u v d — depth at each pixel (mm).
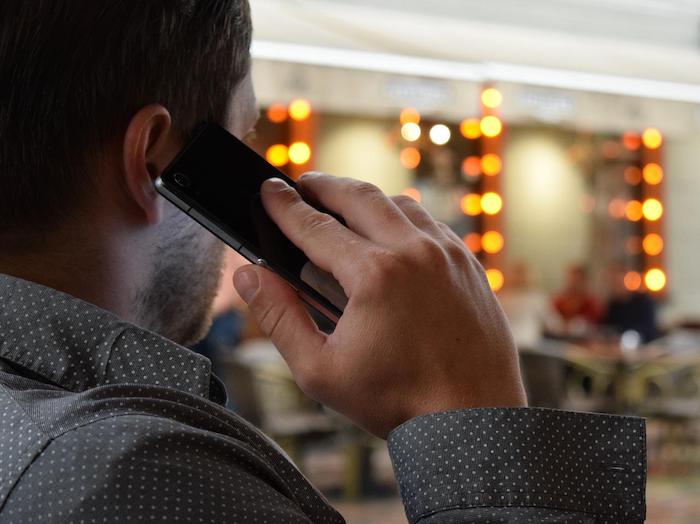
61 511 523
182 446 555
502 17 6676
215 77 727
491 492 634
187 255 744
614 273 10070
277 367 6004
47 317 643
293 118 10484
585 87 7180
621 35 7074
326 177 741
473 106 6734
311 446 6984
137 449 540
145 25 675
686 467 6988
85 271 685
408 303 662
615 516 641
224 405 737
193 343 788
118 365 634
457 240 724
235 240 723
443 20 6449
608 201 12203
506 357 679
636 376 7074
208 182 723
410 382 662
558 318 10039
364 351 658
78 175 670
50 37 656
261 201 730
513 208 11891
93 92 664
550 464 637
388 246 684
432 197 11312
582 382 7426
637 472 645
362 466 6117
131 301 715
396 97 6379
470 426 642
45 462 538
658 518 5543
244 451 579
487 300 693
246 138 804
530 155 11969
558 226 12070
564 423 647
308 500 636
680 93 7527
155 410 588
